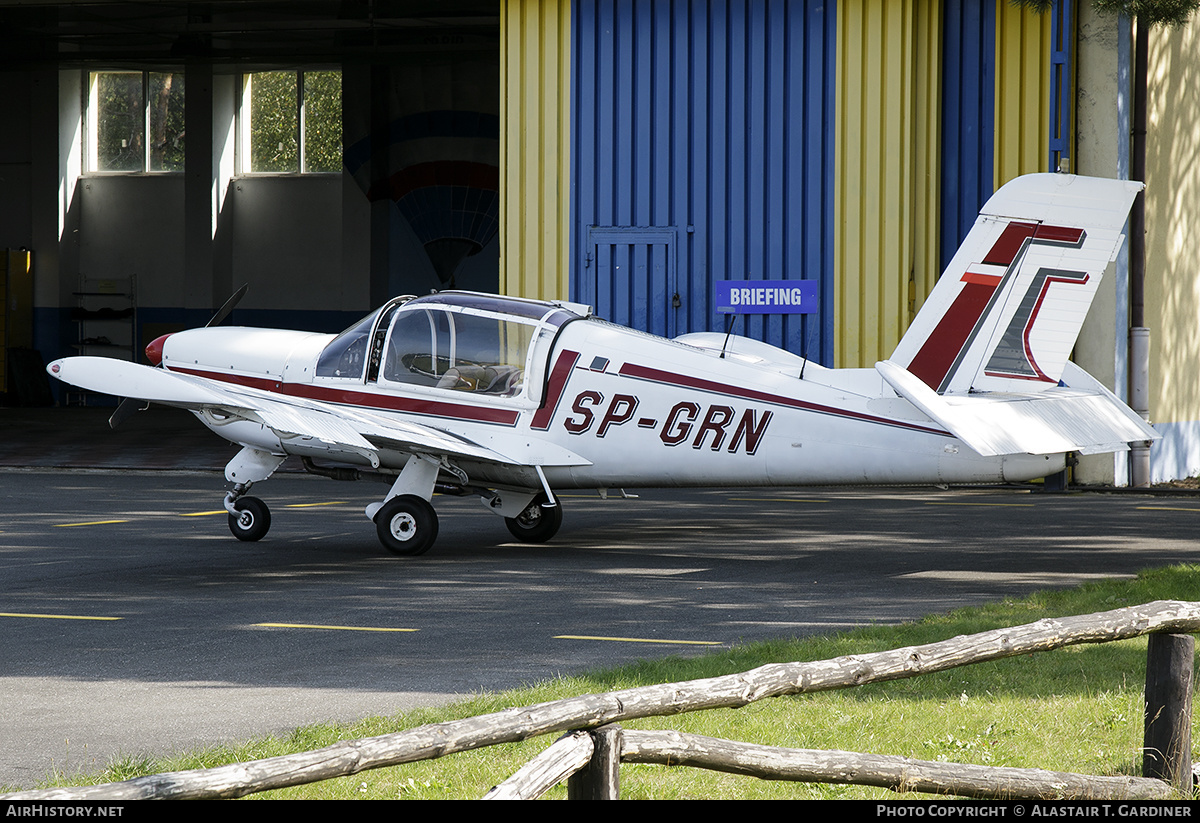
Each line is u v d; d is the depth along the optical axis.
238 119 66.44
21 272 65.44
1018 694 12.12
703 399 21.95
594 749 7.04
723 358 22.36
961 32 35.91
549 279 37.56
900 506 31.34
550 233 37.50
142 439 49.50
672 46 36.69
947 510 30.38
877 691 12.35
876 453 21.06
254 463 24.34
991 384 20.75
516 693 12.00
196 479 37.78
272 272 66.56
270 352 24.73
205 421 23.58
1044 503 31.97
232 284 66.94
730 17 36.38
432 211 63.44
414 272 64.88
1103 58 34.44
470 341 23.22
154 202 66.44
